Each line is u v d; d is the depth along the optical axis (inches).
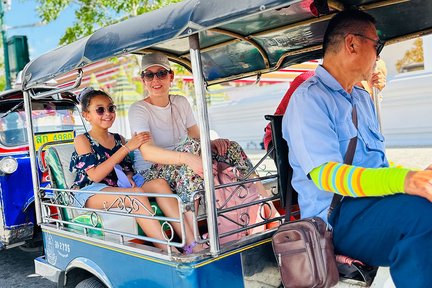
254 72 153.4
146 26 88.4
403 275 72.5
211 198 85.4
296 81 131.6
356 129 91.4
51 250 130.5
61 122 230.8
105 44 95.6
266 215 107.7
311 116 86.8
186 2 86.2
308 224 81.4
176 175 109.7
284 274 82.6
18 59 338.3
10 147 203.0
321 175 83.3
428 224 73.0
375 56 92.2
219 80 163.6
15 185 199.5
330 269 80.9
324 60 94.7
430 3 108.7
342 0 107.7
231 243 91.0
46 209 135.0
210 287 86.8
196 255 86.2
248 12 72.7
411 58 386.6
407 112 377.7
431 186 71.1
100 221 113.0
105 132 141.5
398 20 117.0
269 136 117.5
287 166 101.3
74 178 142.4
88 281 116.0
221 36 129.3
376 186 76.8
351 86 95.3
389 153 342.0
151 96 130.2
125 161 141.7
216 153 115.6
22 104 213.8
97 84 471.2
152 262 93.3
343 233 85.1
